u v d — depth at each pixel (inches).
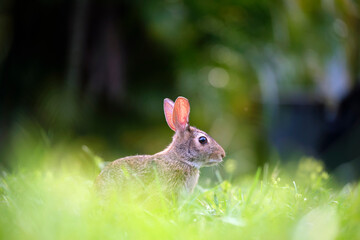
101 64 517.7
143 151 552.1
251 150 579.8
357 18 527.2
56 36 525.3
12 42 521.3
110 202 210.8
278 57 545.3
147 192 231.5
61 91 500.7
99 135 532.7
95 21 517.3
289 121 510.6
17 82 521.3
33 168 318.3
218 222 189.9
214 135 580.7
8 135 502.6
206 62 553.3
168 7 509.4
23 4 515.5
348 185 287.7
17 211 191.2
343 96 495.2
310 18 527.2
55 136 491.5
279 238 170.6
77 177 285.7
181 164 258.2
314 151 496.4
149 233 169.0
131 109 538.0
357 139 471.8
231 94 569.0
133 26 525.3
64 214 184.5
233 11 542.6
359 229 177.9
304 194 233.3
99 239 165.3
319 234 175.0
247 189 261.9
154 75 545.3
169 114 296.8
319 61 523.5
